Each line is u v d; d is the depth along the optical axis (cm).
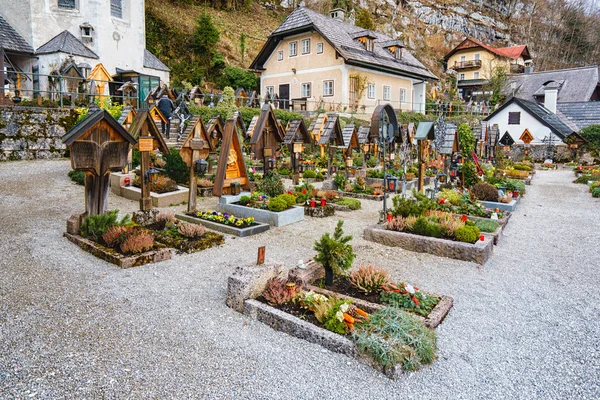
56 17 2347
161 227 870
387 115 1049
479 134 2255
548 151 3272
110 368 385
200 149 998
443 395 365
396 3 6303
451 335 472
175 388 360
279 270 566
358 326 441
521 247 869
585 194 1642
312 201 1130
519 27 7669
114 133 779
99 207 787
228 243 820
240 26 4362
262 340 447
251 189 1163
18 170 1457
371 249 816
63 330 450
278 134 1250
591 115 3719
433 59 6106
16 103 1792
